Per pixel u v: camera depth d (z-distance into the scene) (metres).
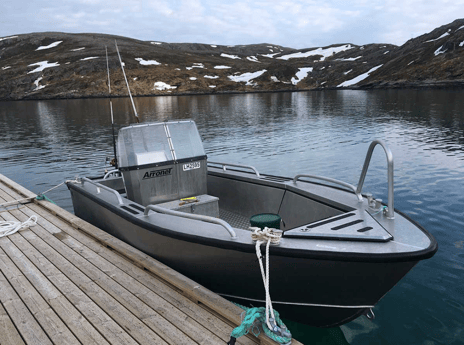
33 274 3.50
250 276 2.93
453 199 6.55
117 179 5.27
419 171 8.66
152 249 3.62
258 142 14.48
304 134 16.14
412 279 4.03
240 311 2.65
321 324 3.16
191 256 3.20
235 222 4.67
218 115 27.61
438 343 3.04
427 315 3.41
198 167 4.43
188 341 2.45
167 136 4.28
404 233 2.62
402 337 3.14
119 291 3.12
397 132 15.27
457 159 9.67
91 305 2.91
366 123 19.03
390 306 3.58
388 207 2.85
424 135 14.12
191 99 56.56
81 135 18.73
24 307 2.93
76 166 11.31
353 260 2.42
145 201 4.16
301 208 3.90
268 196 4.39
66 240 4.36
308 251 2.49
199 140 4.47
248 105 38.44
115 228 4.20
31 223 4.95
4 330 2.65
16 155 13.53
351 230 2.67
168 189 4.28
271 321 2.37
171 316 2.73
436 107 26.03
